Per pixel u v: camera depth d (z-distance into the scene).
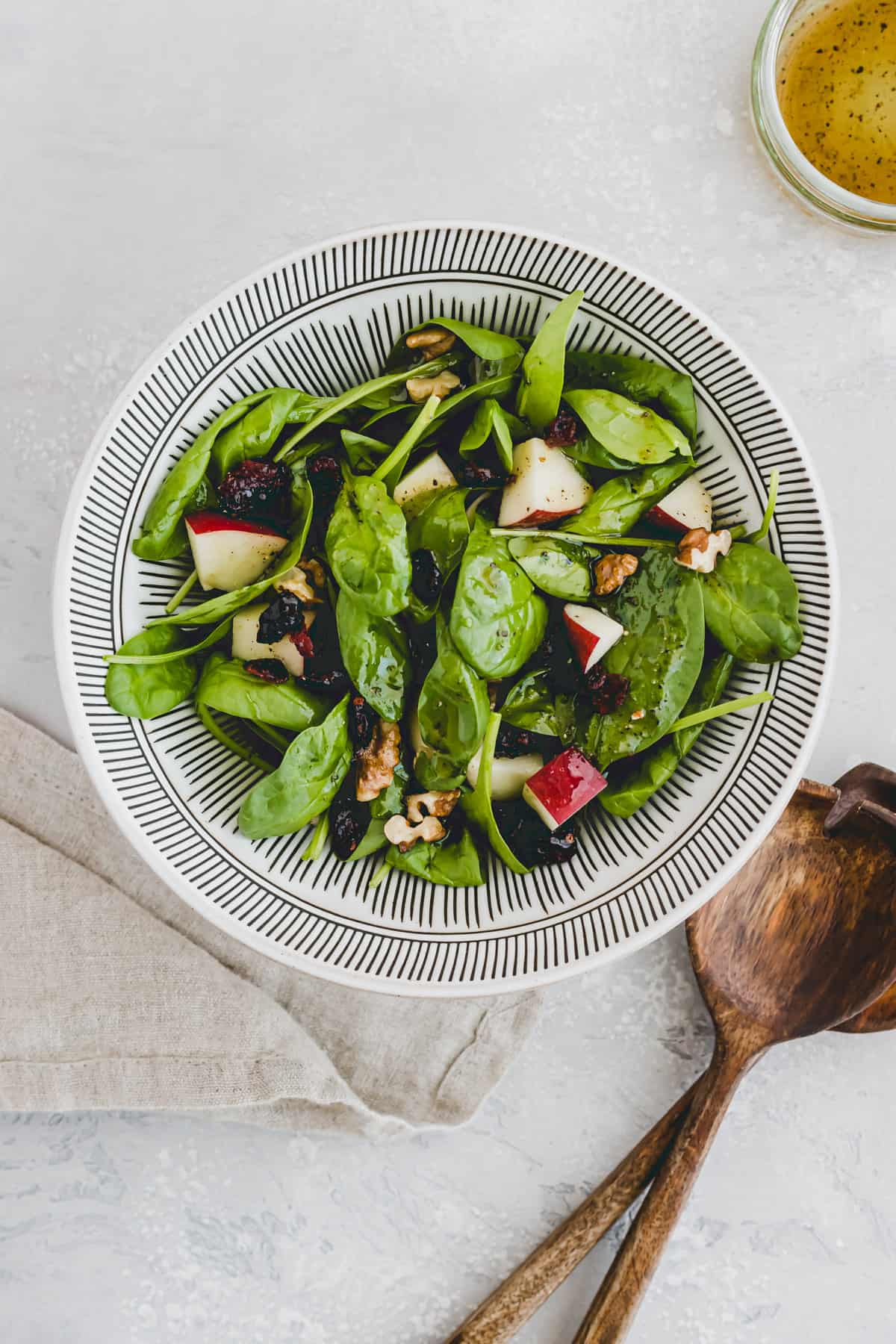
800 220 0.69
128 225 0.70
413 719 0.62
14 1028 0.69
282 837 0.62
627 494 0.61
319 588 0.63
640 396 0.61
